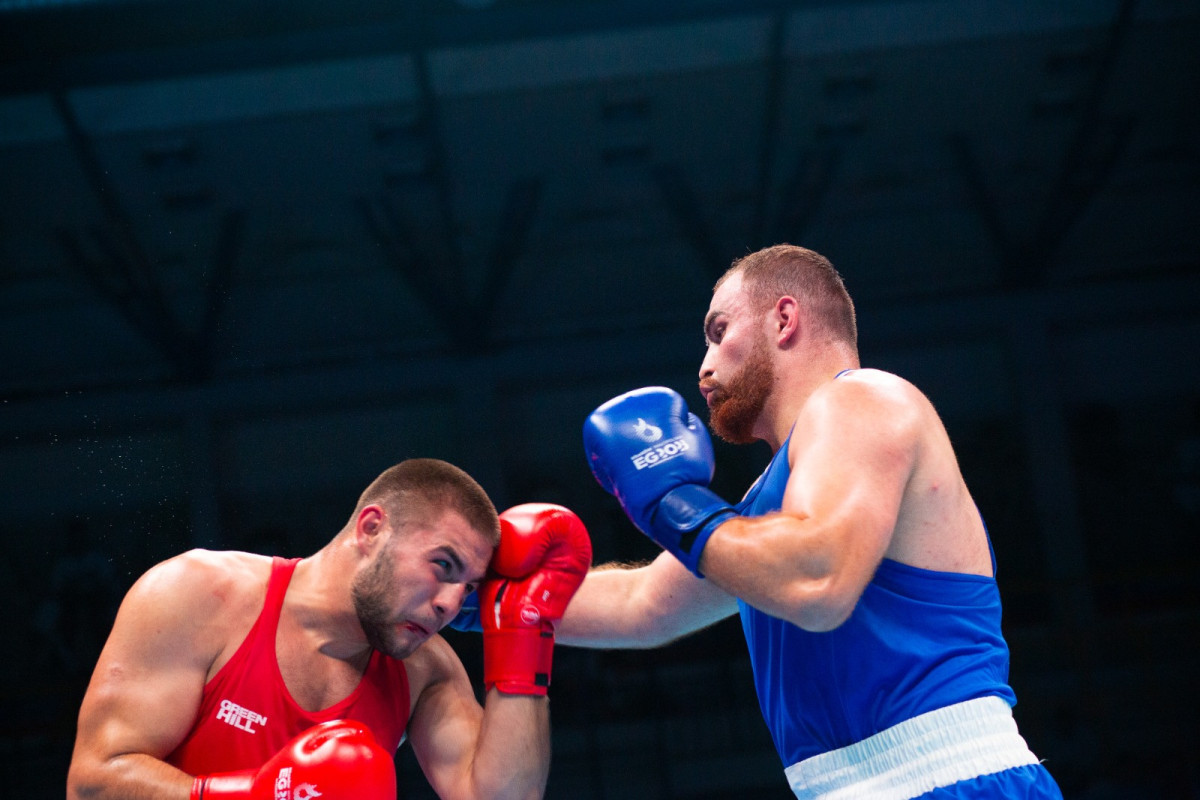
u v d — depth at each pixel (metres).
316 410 10.02
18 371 9.73
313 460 9.90
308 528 9.72
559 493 10.03
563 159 9.93
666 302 10.45
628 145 9.92
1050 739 7.24
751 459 9.95
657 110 9.73
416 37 8.88
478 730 2.08
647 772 7.22
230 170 9.56
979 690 1.76
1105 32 9.43
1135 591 8.79
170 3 8.51
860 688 1.79
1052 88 9.80
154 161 9.41
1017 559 9.82
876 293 10.48
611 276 10.45
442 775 2.05
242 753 1.87
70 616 8.50
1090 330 10.34
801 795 1.87
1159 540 9.76
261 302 10.05
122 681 1.84
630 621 2.29
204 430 9.81
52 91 8.77
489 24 8.91
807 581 1.60
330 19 8.76
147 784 1.76
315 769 1.70
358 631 1.96
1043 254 10.33
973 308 10.39
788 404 2.02
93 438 9.65
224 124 9.28
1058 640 8.30
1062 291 10.38
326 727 1.79
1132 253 10.45
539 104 9.59
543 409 10.28
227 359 9.97
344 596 1.94
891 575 1.80
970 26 9.36
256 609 1.94
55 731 6.93
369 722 1.97
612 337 10.35
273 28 8.74
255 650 1.91
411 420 10.11
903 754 1.74
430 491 1.95
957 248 10.48
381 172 9.73
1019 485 10.00
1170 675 7.79
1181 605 8.58
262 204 9.77
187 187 9.59
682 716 7.39
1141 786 6.79
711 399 2.12
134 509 9.51
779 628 1.91
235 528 9.62
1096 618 8.95
